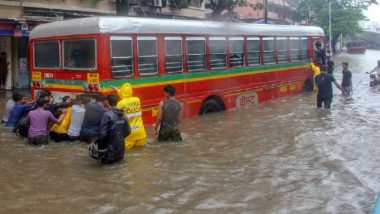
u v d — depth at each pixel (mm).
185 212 6496
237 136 11469
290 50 19062
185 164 8930
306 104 16984
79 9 22250
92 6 22875
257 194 7203
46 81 12422
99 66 10969
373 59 59625
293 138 11156
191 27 13609
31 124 10438
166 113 10711
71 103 10977
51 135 10930
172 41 12883
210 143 10703
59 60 11992
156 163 8984
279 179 7945
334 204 6738
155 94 12328
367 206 6645
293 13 67812
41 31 12438
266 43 17344
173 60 12938
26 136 11141
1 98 18531
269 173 8312
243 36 15953
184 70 13312
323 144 10461
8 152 9859
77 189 7488
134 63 11688
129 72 11586
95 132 10508
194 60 13711
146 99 12055
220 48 14797
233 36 15438
